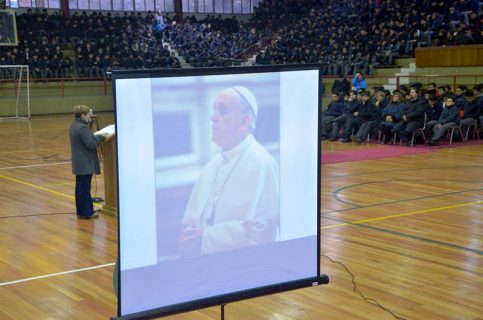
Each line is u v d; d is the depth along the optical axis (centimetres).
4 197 848
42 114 2434
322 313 410
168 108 271
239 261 294
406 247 563
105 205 741
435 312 407
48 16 2662
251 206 295
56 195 856
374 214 698
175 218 278
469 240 584
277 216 302
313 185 311
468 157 1123
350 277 482
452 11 2097
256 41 2866
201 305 286
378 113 1358
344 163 1086
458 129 1326
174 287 281
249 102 288
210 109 280
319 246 316
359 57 2184
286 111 298
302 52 2445
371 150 1242
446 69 1902
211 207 285
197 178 281
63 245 595
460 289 451
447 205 739
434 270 496
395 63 2128
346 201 771
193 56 2725
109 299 442
